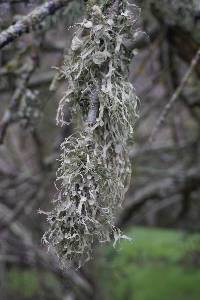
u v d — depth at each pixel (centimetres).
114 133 136
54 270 498
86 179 124
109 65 135
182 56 291
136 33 141
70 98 138
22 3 236
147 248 512
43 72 398
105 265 441
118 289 516
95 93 134
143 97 431
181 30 283
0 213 505
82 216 123
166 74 350
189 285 538
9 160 522
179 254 497
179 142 473
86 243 126
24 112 253
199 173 454
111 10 137
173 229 618
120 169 138
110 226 129
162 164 545
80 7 215
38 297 585
